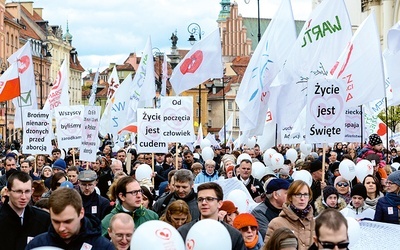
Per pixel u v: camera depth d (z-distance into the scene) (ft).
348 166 65.51
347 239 29.96
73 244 33.73
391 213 51.75
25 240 40.34
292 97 85.05
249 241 41.65
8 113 393.91
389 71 74.43
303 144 112.06
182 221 43.16
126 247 35.37
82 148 90.02
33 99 104.53
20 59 103.40
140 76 134.82
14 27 420.36
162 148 82.48
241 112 88.02
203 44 91.04
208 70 91.20
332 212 30.19
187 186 50.90
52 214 32.94
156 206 52.54
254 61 88.22
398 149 116.16
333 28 82.28
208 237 29.45
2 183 75.31
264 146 99.76
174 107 81.51
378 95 74.28
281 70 83.76
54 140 169.89
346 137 84.94
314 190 65.92
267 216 46.91
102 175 80.07
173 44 207.31
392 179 51.70
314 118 65.00
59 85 113.91
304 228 42.16
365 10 327.47
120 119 141.28
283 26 88.89
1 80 100.94
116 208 44.50
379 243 39.06
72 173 67.41
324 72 82.33
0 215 40.32
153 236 27.45
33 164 98.53
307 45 82.89
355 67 74.95
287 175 74.79
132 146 143.64
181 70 91.66
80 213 33.30
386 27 303.89
